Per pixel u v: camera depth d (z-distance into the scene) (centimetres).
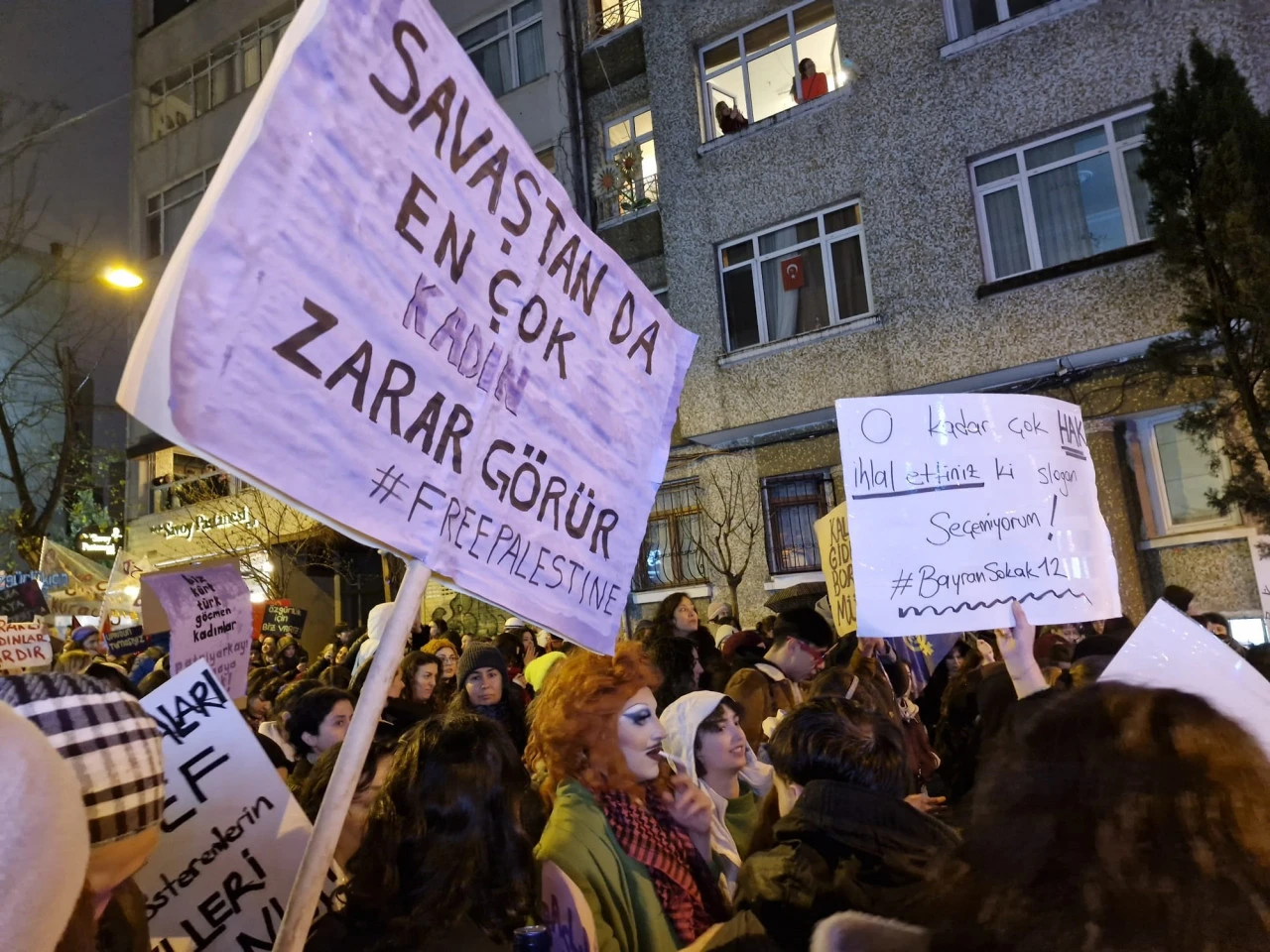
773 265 1148
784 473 1136
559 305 195
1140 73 891
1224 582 851
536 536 184
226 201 125
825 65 1142
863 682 323
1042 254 952
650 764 225
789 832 171
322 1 141
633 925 204
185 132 2031
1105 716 96
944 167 1002
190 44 2056
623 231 1341
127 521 1977
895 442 297
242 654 443
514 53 1528
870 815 167
